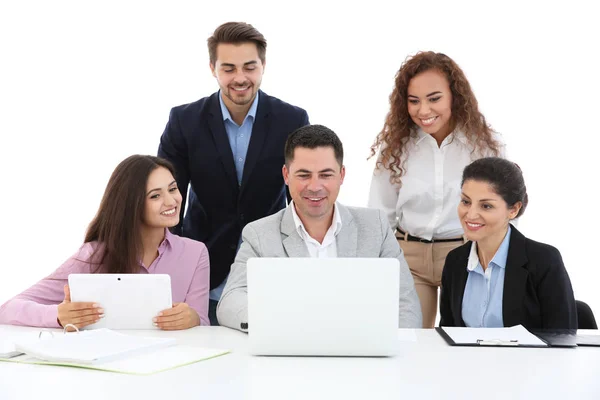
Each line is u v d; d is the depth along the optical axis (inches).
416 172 128.3
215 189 131.2
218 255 132.6
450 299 110.0
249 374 74.2
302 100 197.5
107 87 202.5
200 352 83.1
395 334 81.1
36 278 204.8
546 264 101.5
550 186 191.0
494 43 190.4
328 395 67.1
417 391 68.2
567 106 189.3
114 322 98.4
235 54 122.3
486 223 103.5
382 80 195.2
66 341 84.9
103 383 71.1
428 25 193.0
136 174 109.7
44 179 204.8
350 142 196.2
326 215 105.5
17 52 201.9
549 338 90.0
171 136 132.0
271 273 81.4
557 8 188.5
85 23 201.8
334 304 81.0
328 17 196.7
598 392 67.9
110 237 109.1
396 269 80.9
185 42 200.5
